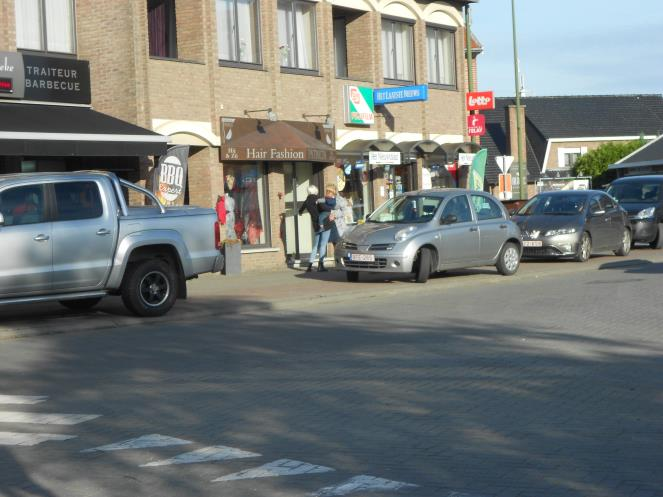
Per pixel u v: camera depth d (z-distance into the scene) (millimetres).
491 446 7453
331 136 29172
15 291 14359
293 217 28484
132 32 23297
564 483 6449
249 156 25625
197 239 16156
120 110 23594
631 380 9836
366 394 9500
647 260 25234
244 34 26844
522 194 43875
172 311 16312
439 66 34969
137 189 15836
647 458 7004
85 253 14891
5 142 19391
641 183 30953
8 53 21578
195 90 25062
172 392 9938
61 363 11945
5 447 7895
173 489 6586
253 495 6383
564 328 13430
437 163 34750
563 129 71188
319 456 7305
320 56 29391
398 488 6426
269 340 13281
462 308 16203
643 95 75812
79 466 7242
